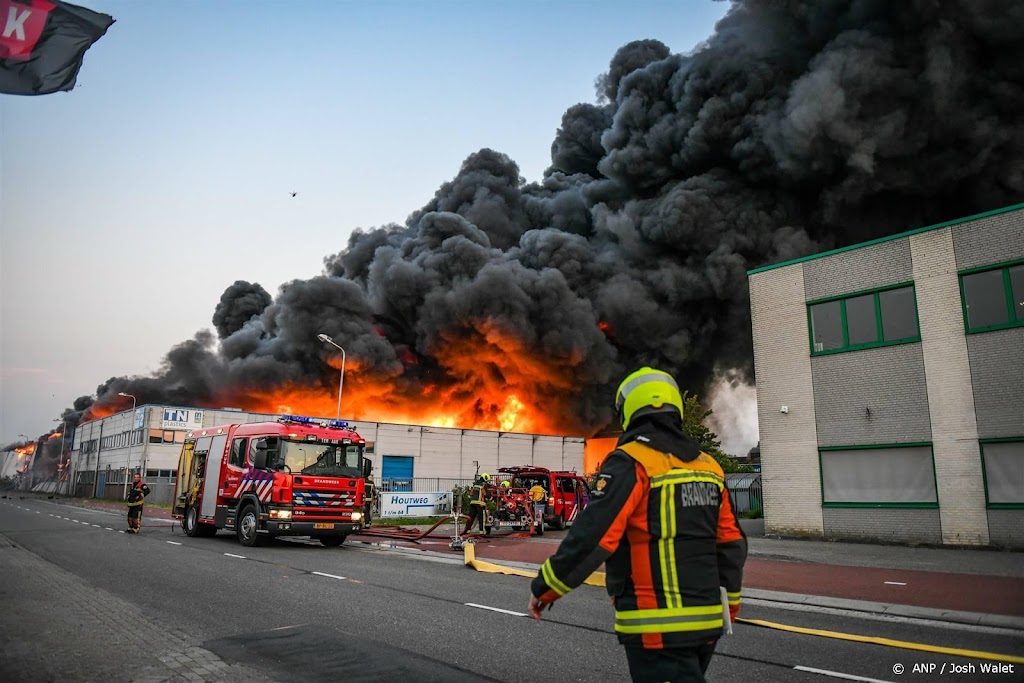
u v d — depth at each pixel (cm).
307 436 1416
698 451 238
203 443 1678
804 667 492
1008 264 1443
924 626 677
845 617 724
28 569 963
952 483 1455
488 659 506
